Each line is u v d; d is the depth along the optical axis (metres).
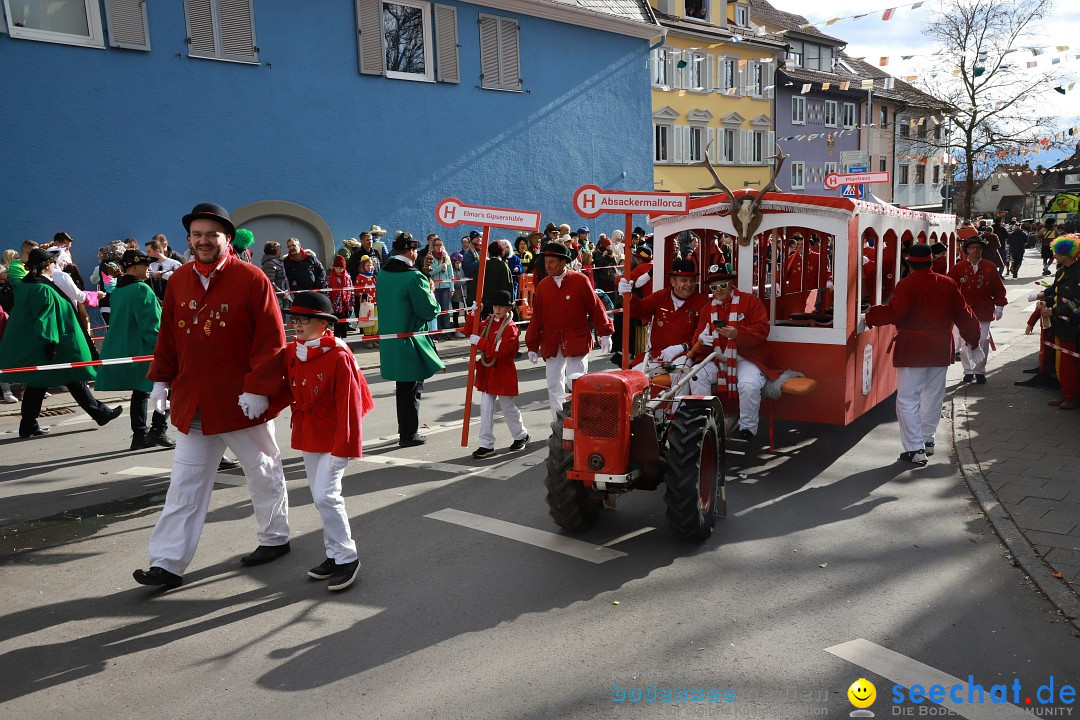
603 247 15.71
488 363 7.24
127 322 7.81
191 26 14.09
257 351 4.51
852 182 12.78
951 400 8.91
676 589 4.46
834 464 6.80
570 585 4.54
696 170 32.69
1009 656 3.70
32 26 12.45
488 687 3.51
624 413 4.88
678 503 4.91
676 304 7.08
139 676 3.68
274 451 4.94
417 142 17.78
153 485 6.70
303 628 4.11
